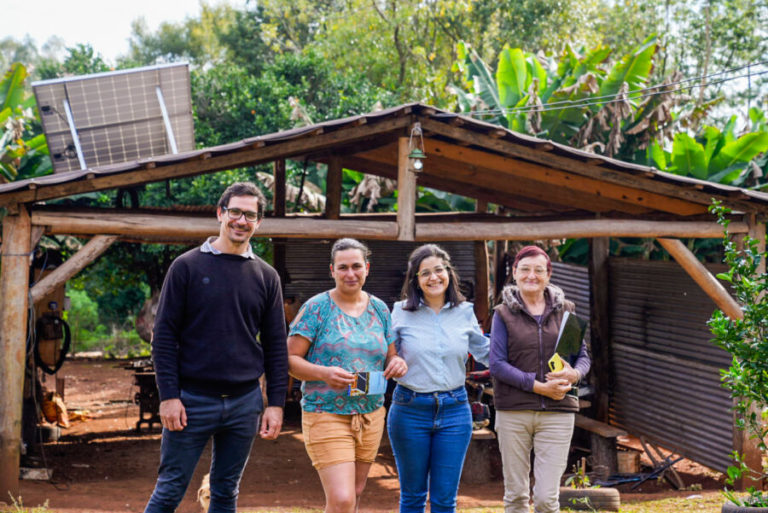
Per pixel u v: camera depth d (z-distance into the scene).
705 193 8.14
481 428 9.02
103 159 10.59
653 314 9.87
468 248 12.67
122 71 10.51
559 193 9.66
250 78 20.30
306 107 19.94
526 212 12.39
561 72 14.76
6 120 13.75
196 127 19.00
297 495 7.98
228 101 19.44
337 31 27.69
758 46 26.83
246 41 33.91
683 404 9.21
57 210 7.17
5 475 6.93
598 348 10.85
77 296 27.22
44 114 10.31
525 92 14.88
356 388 4.09
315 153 10.74
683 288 9.27
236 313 3.85
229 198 3.88
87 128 10.43
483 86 15.17
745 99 26.91
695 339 9.04
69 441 10.80
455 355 4.50
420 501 4.52
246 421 3.93
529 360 4.65
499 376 4.64
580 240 13.75
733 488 8.35
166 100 10.84
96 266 20.05
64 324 9.94
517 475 4.74
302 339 4.23
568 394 4.65
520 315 4.73
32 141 14.29
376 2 27.73
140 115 10.70
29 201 6.97
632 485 9.02
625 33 28.28
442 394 4.48
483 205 12.22
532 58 15.66
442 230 8.20
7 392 6.96
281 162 11.55
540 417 4.64
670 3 27.77
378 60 27.27
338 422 4.16
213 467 4.04
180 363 3.83
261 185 16.77
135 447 10.48
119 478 8.63
